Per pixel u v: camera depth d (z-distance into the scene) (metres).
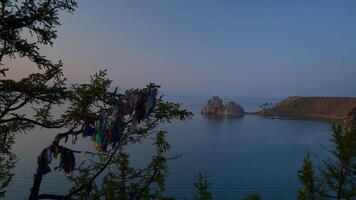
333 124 26.64
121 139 9.33
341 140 25.53
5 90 8.66
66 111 9.78
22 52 8.77
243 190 116.62
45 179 106.75
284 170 150.75
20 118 9.63
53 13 8.55
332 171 25.81
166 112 11.15
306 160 26.44
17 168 122.94
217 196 109.81
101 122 8.84
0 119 9.23
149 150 179.62
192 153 190.88
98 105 9.61
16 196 90.19
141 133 11.70
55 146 9.72
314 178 26.31
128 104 8.48
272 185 124.69
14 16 8.20
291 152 197.62
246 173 143.12
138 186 13.81
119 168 13.64
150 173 13.88
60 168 10.02
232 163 165.38
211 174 139.62
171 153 189.00
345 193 24.94
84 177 12.85
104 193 13.22
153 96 8.52
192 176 133.12
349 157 25.05
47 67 9.34
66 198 10.94
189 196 104.56
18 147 172.50
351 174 25.27
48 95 9.38
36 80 9.53
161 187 14.46
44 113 10.02
